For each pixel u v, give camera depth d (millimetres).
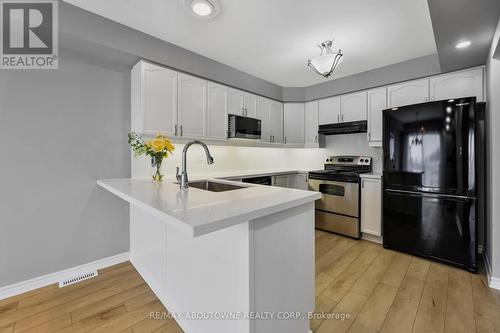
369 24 2115
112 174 2412
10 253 1912
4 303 1792
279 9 1900
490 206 2064
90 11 1955
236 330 1135
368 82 3250
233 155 3691
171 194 1453
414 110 2512
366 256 2605
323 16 2000
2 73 1870
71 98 2172
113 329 1528
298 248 1365
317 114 3873
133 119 2482
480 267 2330
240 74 3240
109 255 2414
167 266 1721
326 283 2055
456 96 2613
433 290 1929
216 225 879
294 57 2830
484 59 2350
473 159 2176
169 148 2076
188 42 2463
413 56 2795
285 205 1199
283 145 3895
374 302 1784
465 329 1490
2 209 1879
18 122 1934
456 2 1480
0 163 1867
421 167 2477
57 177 2117
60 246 2143
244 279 1081
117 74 2434
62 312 1688
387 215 2785
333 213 3359
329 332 1490
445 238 2354
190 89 2693
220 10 1915
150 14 1987
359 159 3621
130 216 2502
